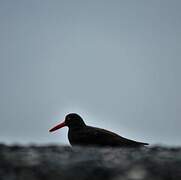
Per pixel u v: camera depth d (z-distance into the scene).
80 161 13.42
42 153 14.75
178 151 16.00
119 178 11.88
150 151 15.83
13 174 11.91
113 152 15.49
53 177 11.90
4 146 15.90
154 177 12.23
